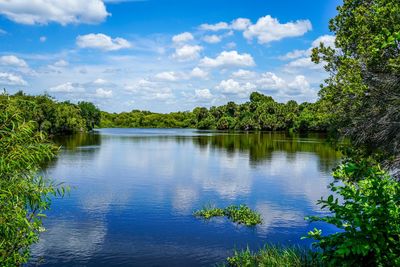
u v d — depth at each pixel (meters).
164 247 15.36
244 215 19.55
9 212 7.12
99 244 15.62
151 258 14.24
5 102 7.77
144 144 75.12
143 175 34.19
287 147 66.38
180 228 17.92
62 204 22.27
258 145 71.81
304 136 108.38
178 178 32.66
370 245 4.59
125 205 22.34
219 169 38.34
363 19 13.35
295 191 27.06
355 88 12.26
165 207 21.98
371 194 5.05
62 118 102.75
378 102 11.34
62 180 30.80
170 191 26.81
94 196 24.66
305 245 15.40
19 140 7.61
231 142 81.44
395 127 10.57
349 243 4.54
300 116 135.12
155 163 43.25
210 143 78.56
